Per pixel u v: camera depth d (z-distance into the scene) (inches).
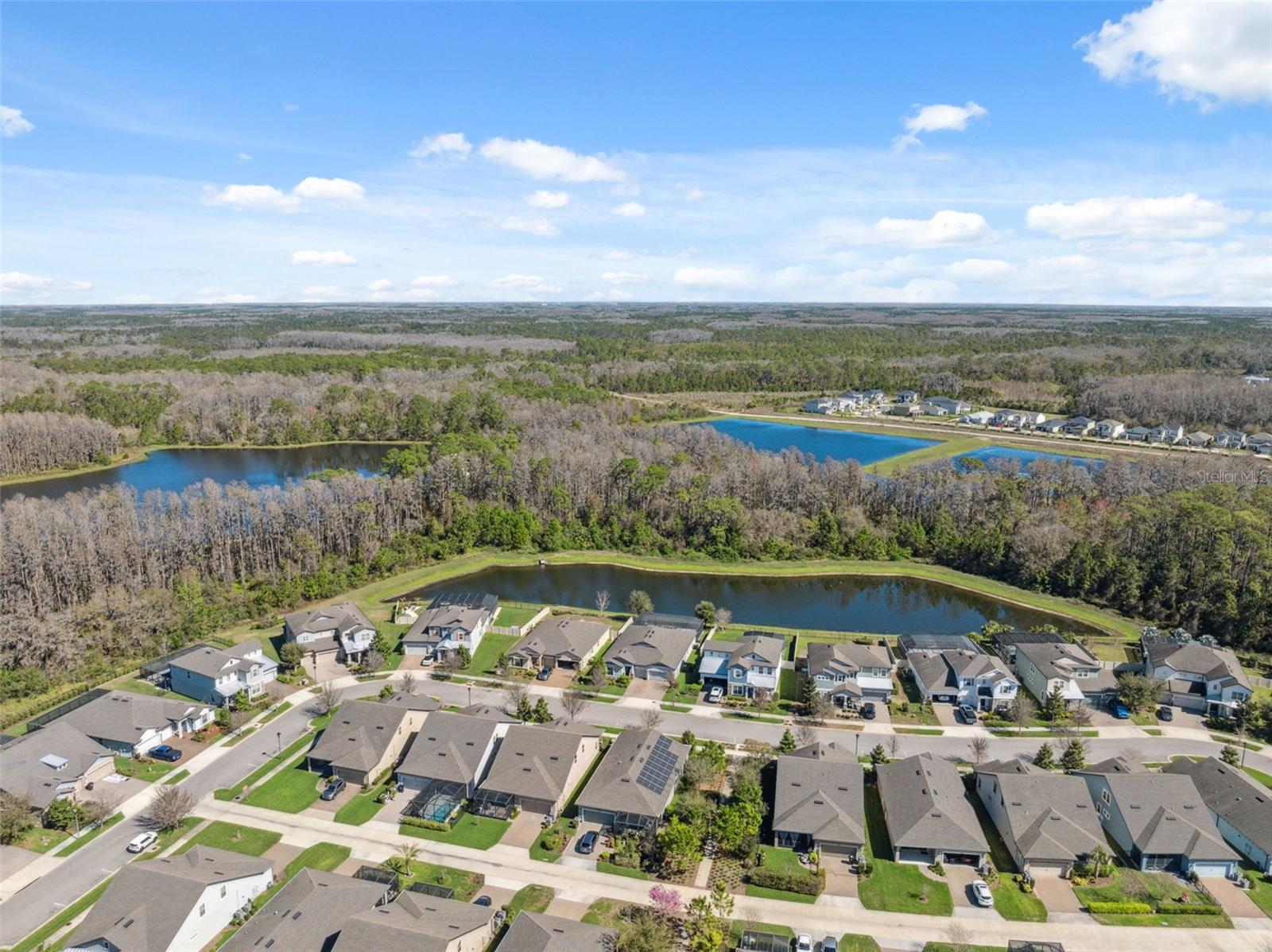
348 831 2534.5
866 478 6220.5
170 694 3437.5
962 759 2972.4
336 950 1878.7
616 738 2997.0
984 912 2194.9
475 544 5516.7
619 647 3727.9
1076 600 4616.1
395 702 3157.0
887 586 5108.3
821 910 2198.6
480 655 3855.8
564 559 5398.6
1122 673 3513.8
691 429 7765.8
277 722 3230.8
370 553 5142.7
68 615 3720.5
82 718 3031.5
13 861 2380.7
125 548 4446.4
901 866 2389.3
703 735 3132.4
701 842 2476.6
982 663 3412.9
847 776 2635.3
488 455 6235.2
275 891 2262.6
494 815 2610.7
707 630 4133.9
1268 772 2910.9
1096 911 2193.7
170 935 1953.7
